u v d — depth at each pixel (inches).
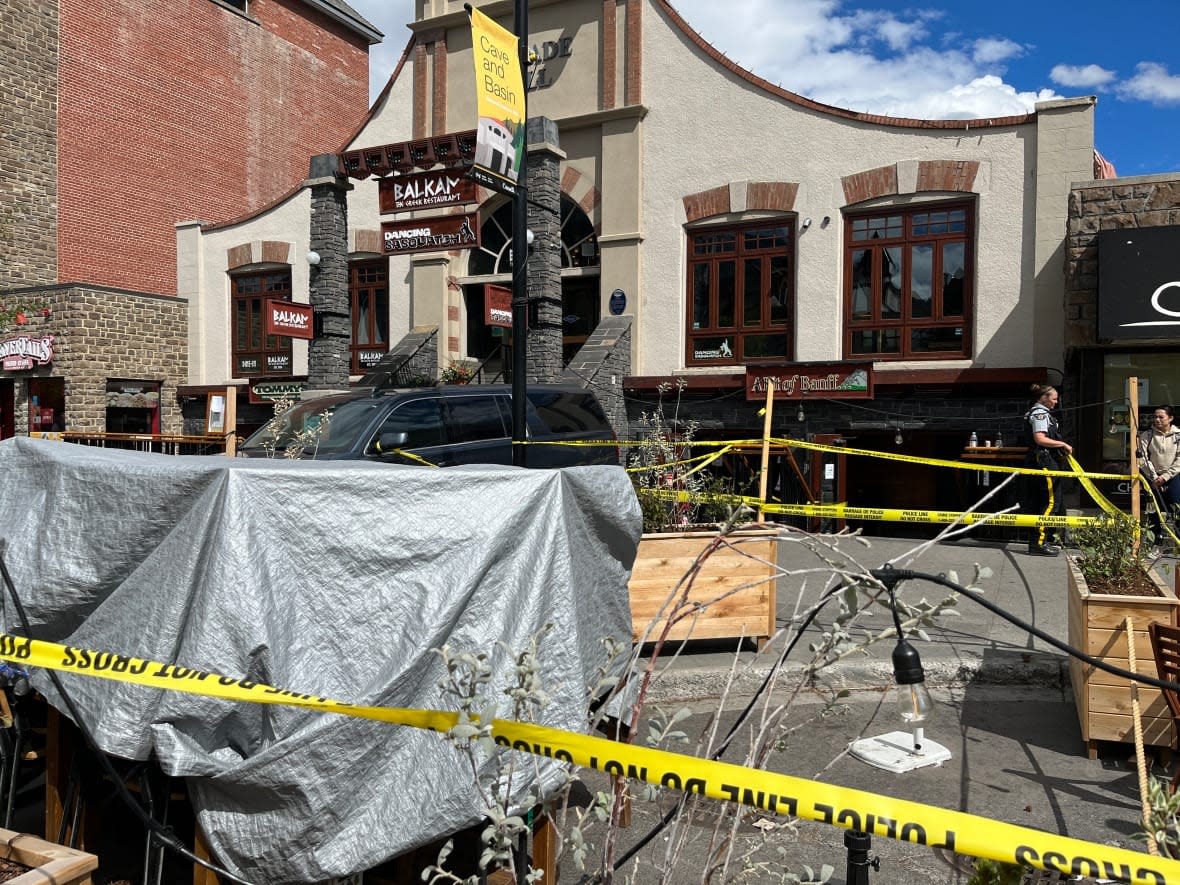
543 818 124.8
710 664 247.6
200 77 959.6
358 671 111.7
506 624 120.2
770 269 585.6
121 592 117.7
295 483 115.6
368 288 738.2
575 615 127.0
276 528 113.7
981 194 520.1
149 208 909.2
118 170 880.9
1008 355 514.3
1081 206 445.4
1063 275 498.3
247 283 797.2
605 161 631.8
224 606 107.7
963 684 242.8
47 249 821.9
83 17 847.1
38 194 813.9
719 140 596.7
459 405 369.7
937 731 211.3
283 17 1063.6
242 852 106.0
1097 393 454.6
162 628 109.7
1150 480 405.1
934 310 537.3
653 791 84.0
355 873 106.3
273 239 775.1
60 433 669.3
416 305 703.1
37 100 812.0
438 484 122.6
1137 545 229.6
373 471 120.0
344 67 1157.1
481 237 715.4
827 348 561.6
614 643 102.8
